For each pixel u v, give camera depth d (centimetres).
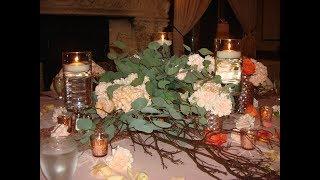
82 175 75
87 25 362
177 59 93
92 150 85
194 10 427
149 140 95
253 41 462
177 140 88
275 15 493
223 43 108
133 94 85
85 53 106
